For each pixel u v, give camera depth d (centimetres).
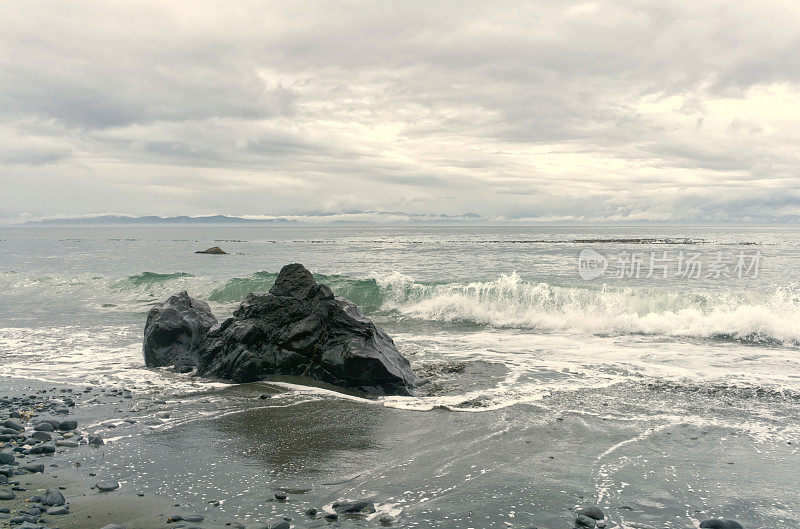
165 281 2842
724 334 1658
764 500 586
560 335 1745
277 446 757
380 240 12019
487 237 13600
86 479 637
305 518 537
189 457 711
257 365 1152
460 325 1952
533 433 809
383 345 1209
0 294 2711
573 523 532
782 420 870
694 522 536
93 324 1931
